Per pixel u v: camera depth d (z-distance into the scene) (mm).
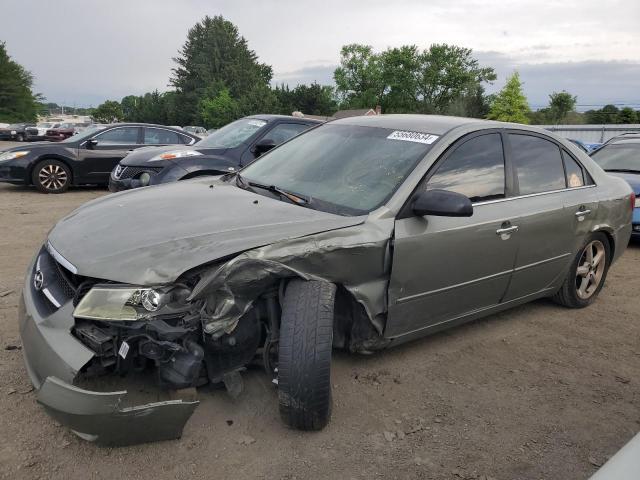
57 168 11367
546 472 2789
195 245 2768
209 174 7531
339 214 3307
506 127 4266
